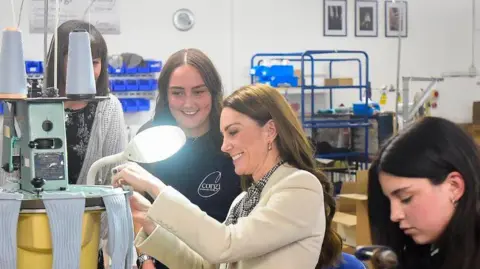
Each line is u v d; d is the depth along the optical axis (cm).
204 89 213
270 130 166
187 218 153
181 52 219
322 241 165
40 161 131
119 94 614
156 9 645
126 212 135
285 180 159
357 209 424
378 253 128
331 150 619
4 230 123
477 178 117
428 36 770
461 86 786
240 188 215
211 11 666
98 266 148
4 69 129
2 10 585
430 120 121
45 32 154
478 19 788
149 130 152
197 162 218
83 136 222
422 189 118
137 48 640
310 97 698
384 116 618
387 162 120
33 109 130
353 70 737
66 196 125
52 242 124
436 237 121
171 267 179
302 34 706
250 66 682
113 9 628
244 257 153
